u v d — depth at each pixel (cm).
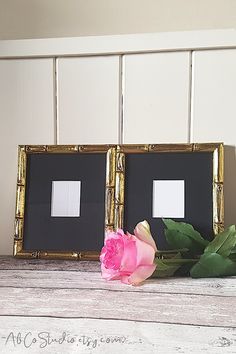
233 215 83
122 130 87
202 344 46
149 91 86
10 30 91
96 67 88
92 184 83
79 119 88
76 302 57
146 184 81
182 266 70
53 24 90
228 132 84
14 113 90
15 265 77
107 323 50
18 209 84
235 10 86
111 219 81
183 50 85
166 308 55
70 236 82
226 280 67
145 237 66
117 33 89
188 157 80
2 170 90
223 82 84
